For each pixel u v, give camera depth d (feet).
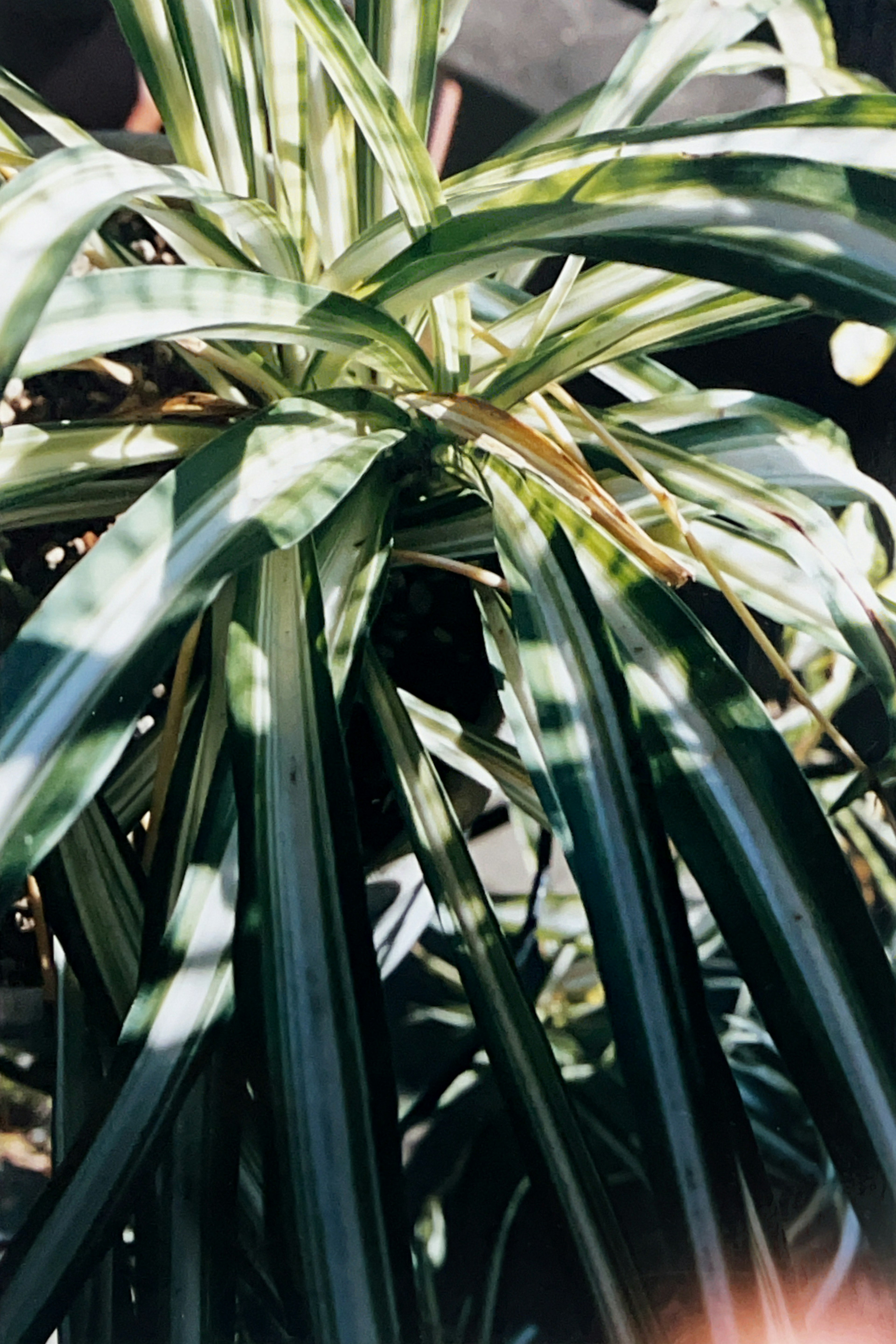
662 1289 1.26
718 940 1.44
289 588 1.10
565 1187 1.03
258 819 1.03
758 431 1.31
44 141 1.37
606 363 1.27
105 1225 1.02
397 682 1.40
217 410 1.25
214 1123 1.08
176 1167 1.11
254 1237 1.18
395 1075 1.00
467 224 0.99
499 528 1.15
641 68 1.17
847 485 1.29
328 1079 1.00
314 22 1.00
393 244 1.13
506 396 1.24
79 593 0.94
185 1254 1.08
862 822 1.43
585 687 1.06
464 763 1.32
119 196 0.91
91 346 0.93
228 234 1.24
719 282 0.96
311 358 1.23
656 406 1.38
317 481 1.05
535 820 1.32
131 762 1.29
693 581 1.48
